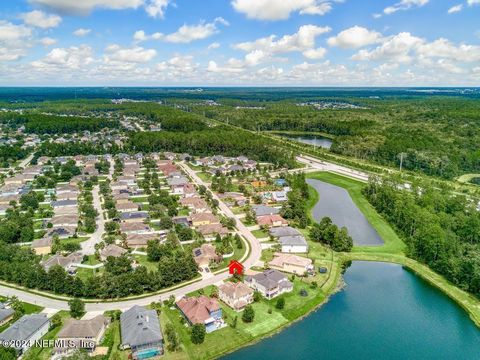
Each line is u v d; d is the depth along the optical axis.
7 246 164.88
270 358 112.56
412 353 117.38
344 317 133.88
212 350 113.38
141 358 108.12
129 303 134.12
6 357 101.69
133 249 177.00
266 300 139.50
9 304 130.75
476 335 127.00
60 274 140.88
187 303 128.62
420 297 148.75
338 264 170.75
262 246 182.88
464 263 154.88
